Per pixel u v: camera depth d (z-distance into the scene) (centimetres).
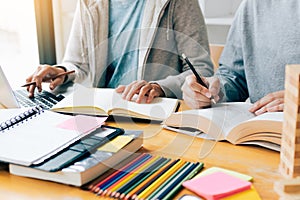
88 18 141
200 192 70
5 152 80
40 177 77
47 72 135
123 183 74
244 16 144
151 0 135
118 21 139
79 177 73
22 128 92
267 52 138
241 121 98
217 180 74
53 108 109
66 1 223
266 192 72
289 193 63
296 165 69
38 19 219
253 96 142
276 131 88
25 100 121
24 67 210
